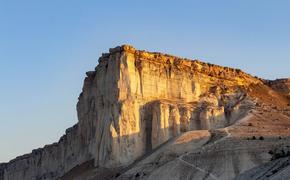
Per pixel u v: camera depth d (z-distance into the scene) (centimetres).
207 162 19250
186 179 18838
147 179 19512
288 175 12719
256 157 18888
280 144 19375
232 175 18438
